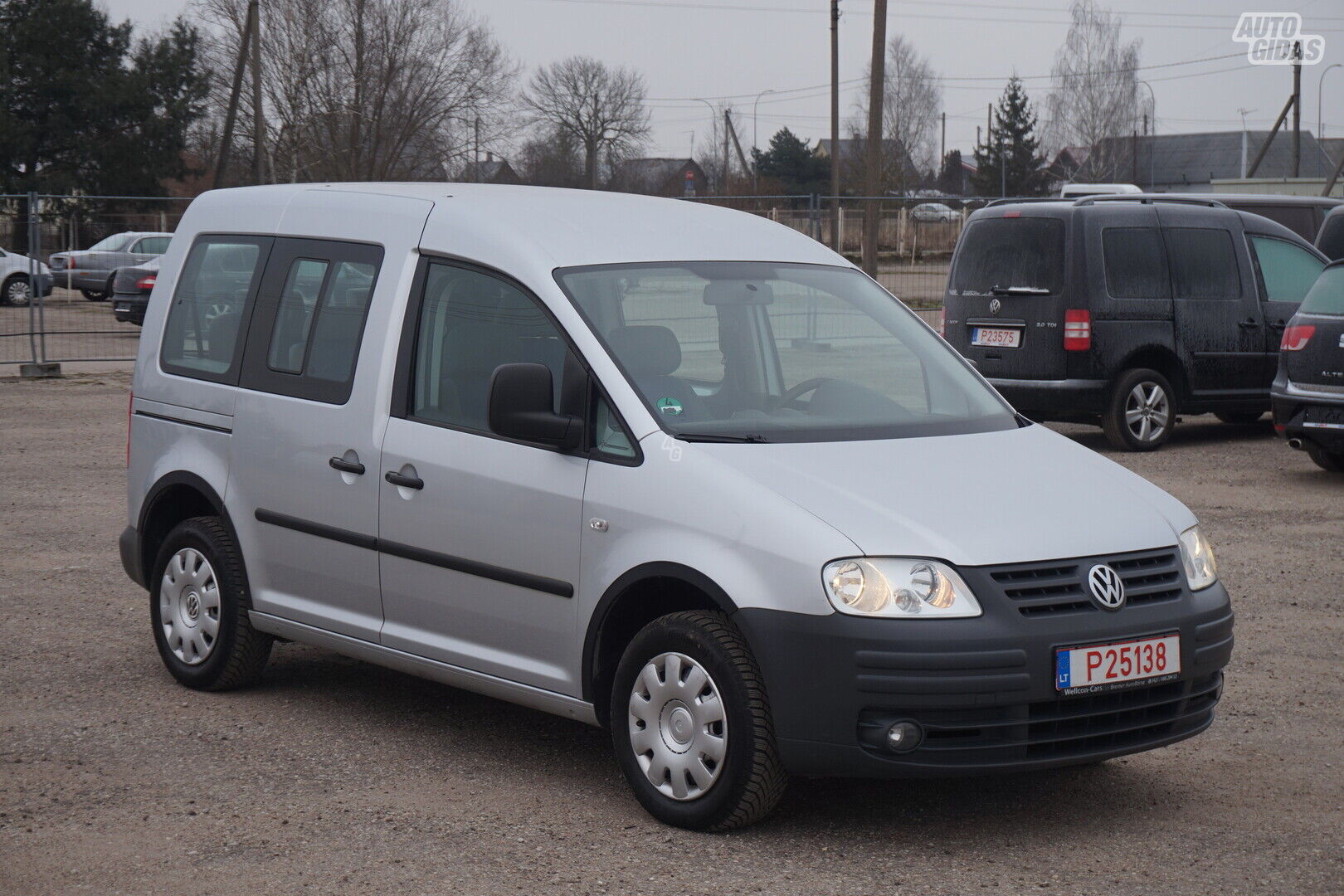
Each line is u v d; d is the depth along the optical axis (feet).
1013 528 14.60
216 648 20.03
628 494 15.29
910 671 13.70
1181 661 14.85
